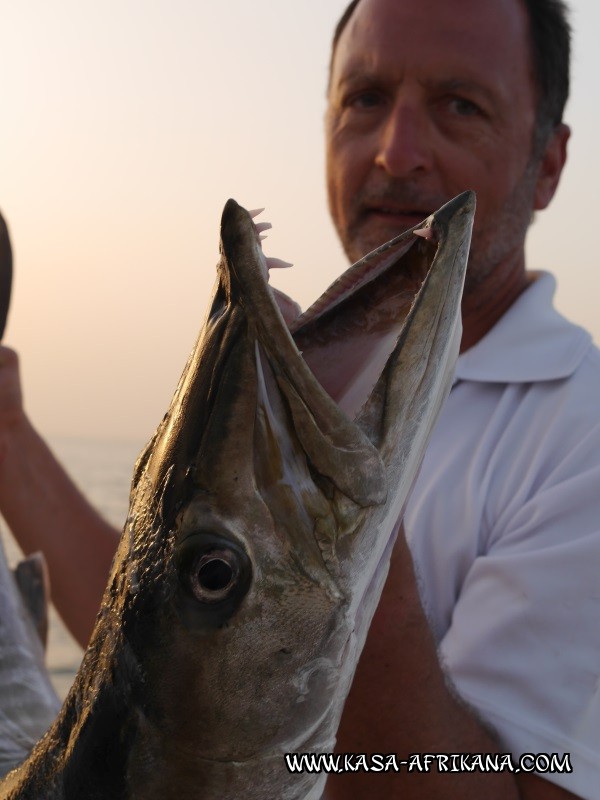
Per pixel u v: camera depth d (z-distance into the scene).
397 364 0.49
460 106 0.78
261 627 0.49
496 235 0.79
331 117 0.83
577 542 0.65
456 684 0.66
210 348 0.50
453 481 0.73
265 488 0.49
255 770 0.49
